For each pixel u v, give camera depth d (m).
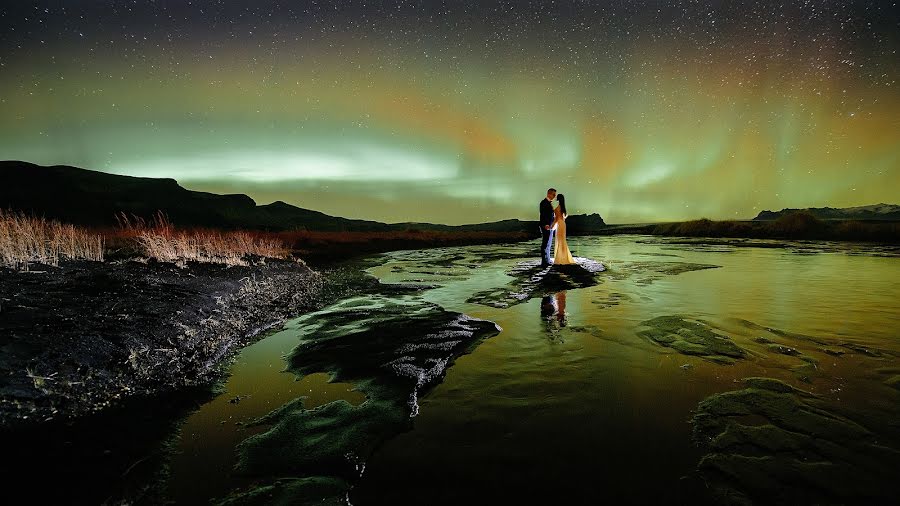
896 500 2.39
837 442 3.00
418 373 4.47
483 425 3.39
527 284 10.41
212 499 2.56
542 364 4.71
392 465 2.86
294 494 2.58
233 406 3.88
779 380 4.13
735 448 2.95
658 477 2.65
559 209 13.55
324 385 4.32
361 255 22.83
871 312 6.91
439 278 12.15
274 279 10.69
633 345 5.31
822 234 27.69
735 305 7.55
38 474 2.76
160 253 10.54
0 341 4.17
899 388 3.90
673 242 28.47
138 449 3.13
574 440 3.12
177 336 5.46
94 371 4.20
